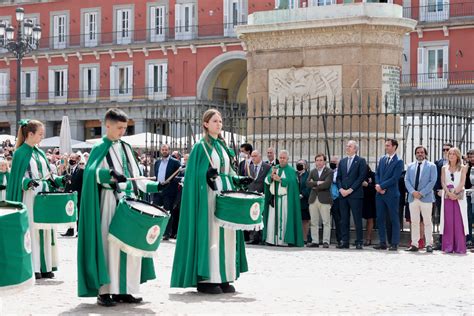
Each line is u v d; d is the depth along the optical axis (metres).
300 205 17.97
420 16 46.78
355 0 19.52
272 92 19.50
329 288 11.16
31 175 12.12
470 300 10.18
